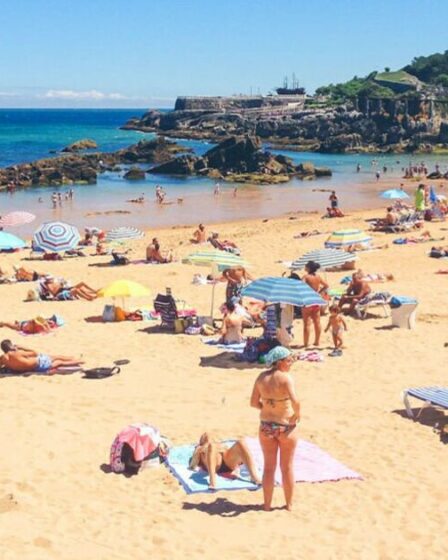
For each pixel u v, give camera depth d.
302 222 41.78
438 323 18.25
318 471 9.72
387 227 35.47
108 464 9.81
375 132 130.62
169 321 17.67
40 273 25.03
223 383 13.80
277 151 118.44
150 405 12.48
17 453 10.02
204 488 9.05
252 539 7.86
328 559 7.51
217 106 179.25
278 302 14.76
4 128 185.62
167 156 89.75
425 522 8.48
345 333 17.25
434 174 71.56
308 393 13.27
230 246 30.25
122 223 44.41
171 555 7.41
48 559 7.01
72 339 16.88
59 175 67.12
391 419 11.95
